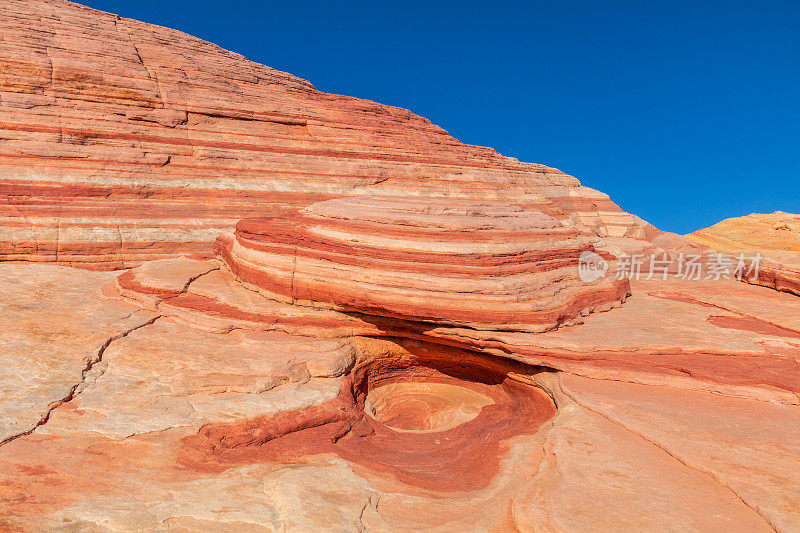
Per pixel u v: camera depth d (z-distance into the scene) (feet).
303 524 21.77
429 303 38.42
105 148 77.05
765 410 31.71
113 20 93.40
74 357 36.81
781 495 22.47
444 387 46.16
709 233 130.82
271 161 90.63
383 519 23.53
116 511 22.54
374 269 39.81
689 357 37.86
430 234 41.06
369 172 98.48
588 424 30.35
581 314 44.32
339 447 32.01
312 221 46.03
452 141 121.39
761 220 131.34
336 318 42.96
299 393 35.55
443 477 29.43
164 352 38.50
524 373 40.34
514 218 46.78
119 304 49.06
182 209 77.66
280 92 103.30
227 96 93.25
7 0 82.69
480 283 38.47
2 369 34.40
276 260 44.45
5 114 71.82
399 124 115.65
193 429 30.17
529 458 29.48
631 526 21.03
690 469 25.38
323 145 98.43
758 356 38.19
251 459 28.99
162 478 25.96
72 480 24.82
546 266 43.06
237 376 35.65
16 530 20.95
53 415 29.94
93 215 70.23
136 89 82.79
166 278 52.16
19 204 67.15
